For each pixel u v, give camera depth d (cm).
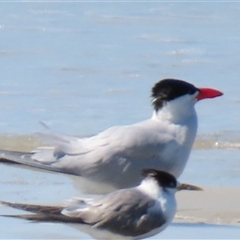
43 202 1274
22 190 1336
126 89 1936
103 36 2425
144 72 2069
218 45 2334
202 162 1516
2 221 1201
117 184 1218
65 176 1317
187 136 1240
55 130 1681
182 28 2511
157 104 1252
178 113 1243
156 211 1081
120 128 1238
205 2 2769
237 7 2731
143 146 1217
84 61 2142
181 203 1292
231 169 1480
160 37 2414
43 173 1417
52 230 1177
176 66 2125
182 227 1198
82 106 1814
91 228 1065
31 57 2177
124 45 2325
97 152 1218
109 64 2130
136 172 1213
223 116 1770
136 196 1084
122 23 2559
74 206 1062
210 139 1644
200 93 1251
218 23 2570
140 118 1758
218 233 1172
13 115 1752
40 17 2600
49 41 2348
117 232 1074
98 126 1709
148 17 2622
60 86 1942
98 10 2691
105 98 1873
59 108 1803
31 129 1683
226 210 1267
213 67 2127
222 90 1942
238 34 2456
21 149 1608
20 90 1897
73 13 2653
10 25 2502
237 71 2091
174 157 1230
